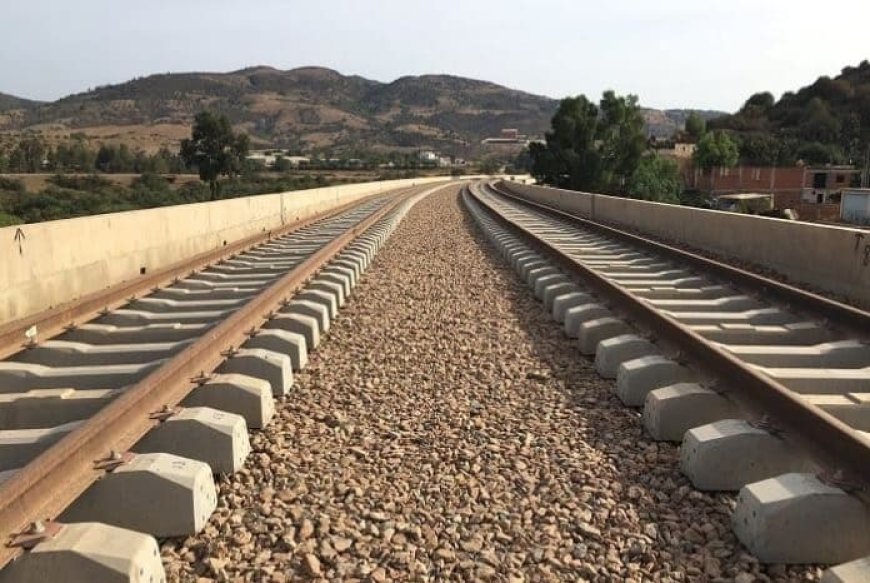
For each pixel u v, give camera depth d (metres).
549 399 6.41
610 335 7.77
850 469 3.78
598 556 3.88
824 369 6.01
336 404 6.31
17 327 7.02
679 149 144.50
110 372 6.02
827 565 3.71
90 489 3.90
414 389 6.73
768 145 135.25
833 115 163.38
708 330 7.69
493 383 6.89
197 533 4.02
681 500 4.46
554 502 4.48
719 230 15.99
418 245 18.94
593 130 96.81
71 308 8.11
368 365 7.53
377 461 5.09
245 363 6.36
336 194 38.47
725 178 104.06
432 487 4.66
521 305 10.70
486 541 4.04
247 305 7.90
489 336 8.76
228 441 4.71
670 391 5.44
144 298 9.92
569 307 9.40
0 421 5.28
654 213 20.95
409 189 67.50
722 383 5.42
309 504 4.44
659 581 3.67
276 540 4.02
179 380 5.41
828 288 11.26
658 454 5.13
